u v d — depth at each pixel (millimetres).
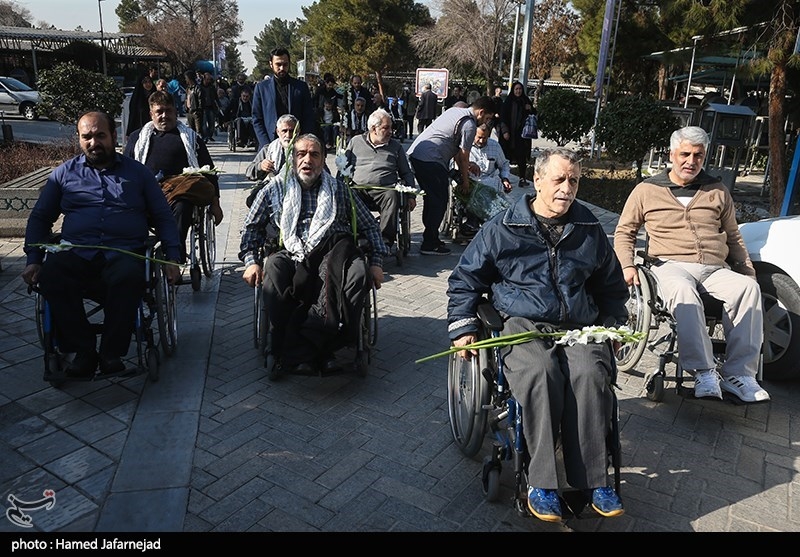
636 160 11375
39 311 3830
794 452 3516
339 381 4152
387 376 4250
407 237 6926
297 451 3355
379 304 5594
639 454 3455
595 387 2699
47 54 37938
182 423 3576
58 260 3738
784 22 8867
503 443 2893
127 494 2961
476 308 3148
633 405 4004
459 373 3424
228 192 10109
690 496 3104
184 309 5293
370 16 46531
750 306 3777
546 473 2625
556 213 3059
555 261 3055
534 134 11273
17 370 4148
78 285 3703
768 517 2965
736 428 3754
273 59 6605
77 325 3682
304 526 2791
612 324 3139
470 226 7730
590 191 11578
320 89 16188
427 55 45594
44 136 16250
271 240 4375
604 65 14625
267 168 5703
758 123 14156
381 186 6355
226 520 2811
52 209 3965
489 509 2949
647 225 4285
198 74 17031
